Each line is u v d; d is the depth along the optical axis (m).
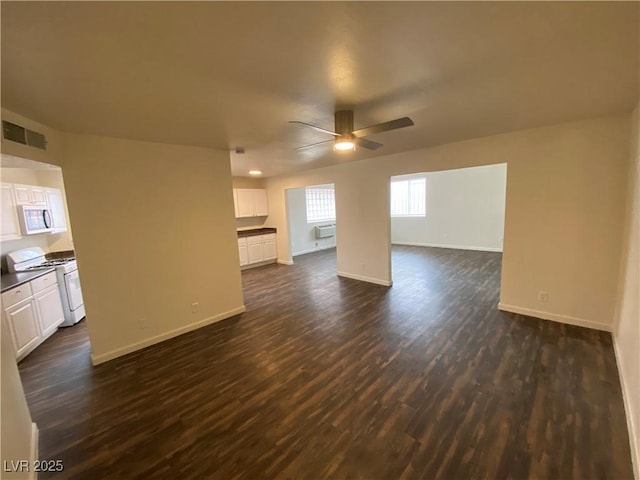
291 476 1.62
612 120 2.84
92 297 2.89
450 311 3.86
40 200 4.19
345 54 1.53
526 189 3.40
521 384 2.32
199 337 3.44
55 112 2.16
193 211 3.61
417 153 4.27
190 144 3.45
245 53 1.48
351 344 3.10
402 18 1.24
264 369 2.70
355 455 1.74
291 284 5.48
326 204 9.48
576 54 1.60
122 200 3.04
